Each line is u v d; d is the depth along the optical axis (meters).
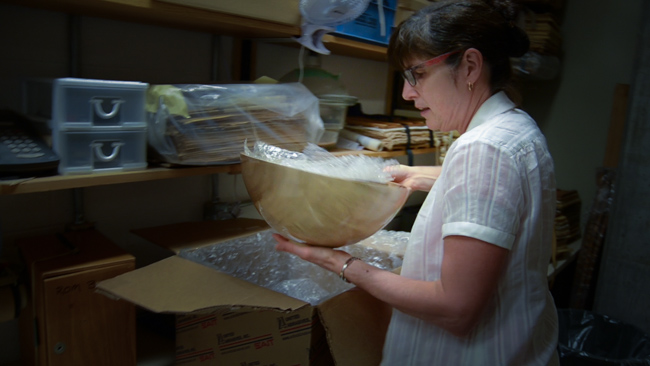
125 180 1.04
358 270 0.83
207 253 1.17
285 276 1.06
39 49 1.18
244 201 1.79
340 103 1.57
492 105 0.83
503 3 0.83
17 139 0.97
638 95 1.97
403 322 0.90
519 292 0.80
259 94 1.24
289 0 1.21
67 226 1.30
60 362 1.00
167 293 0.91
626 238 2.08
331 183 0.77
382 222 0.87
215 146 1.17
